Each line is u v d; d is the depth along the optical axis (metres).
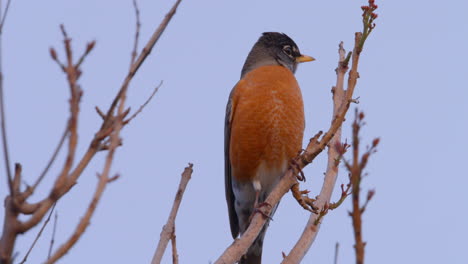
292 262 8.01
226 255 7.36
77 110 4.44
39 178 4.64
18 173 4.68
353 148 4.59
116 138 4.74
